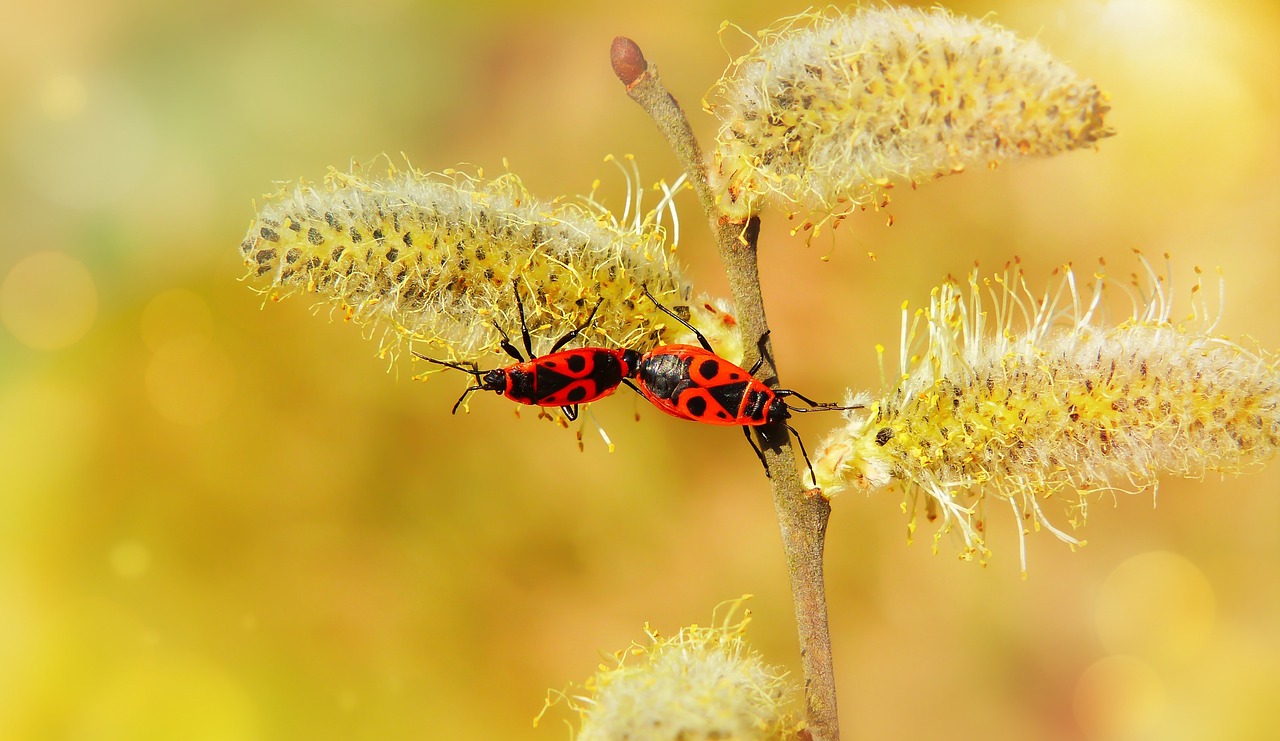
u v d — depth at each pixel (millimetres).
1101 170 370
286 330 389
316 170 415
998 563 355
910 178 245
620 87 403
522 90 410
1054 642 348
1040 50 242
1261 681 325
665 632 357
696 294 258
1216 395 246
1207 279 362
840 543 362
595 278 254
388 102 414
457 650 364
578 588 364
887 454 251
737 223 251
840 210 248
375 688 357
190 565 372
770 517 363
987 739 342
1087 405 247
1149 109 373
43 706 352
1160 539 352
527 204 255
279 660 362
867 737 346
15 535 372
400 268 250
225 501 374
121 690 354
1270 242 360
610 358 254
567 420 258
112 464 382
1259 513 344
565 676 357
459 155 410
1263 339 353
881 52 243
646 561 365
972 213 375
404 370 380
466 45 416
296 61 417
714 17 402
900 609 357
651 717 244
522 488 372
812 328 376
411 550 370
